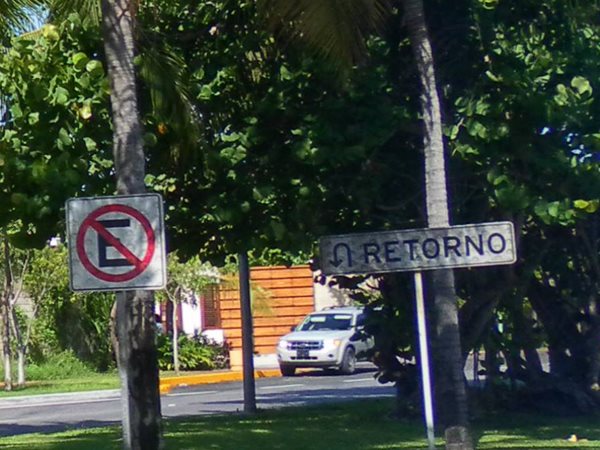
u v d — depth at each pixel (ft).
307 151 53.88
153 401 40.70
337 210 59.88
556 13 57.36
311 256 65.46
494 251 41.19
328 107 54.19
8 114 54.44
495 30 56.08
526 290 72.33
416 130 56.29
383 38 55.16
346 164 55.31
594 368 74.64
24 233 53.11
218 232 59.67
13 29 52.19
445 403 45.85
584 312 74.79
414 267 41.29
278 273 155.33
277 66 56.18
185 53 58.39
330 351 132.05
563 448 56.80
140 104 52.95
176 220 57.82
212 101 56.80
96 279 35.19
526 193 55.06
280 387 116.16
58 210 51.88
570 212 55.21
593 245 70.03
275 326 155.74
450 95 57.16
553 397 74.49
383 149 58.44
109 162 52.95
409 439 61.62
